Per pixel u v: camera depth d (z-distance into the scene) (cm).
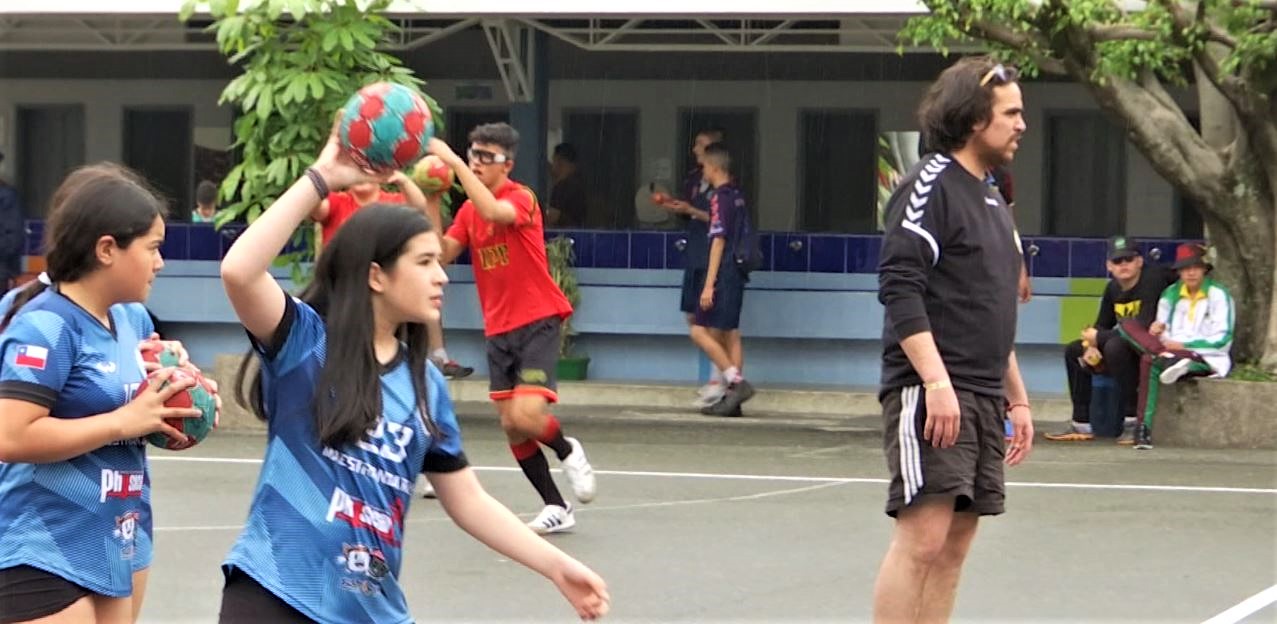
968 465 627
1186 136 1506
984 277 629
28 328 478
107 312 500
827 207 1869
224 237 1923
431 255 445
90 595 494
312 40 1408
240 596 436
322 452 438
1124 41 1406
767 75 1870
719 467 1295
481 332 1866
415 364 453
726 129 1884
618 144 1892
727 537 999
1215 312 1455
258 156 1429
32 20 1872
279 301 439
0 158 1980
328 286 449
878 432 1549
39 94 2003
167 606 812
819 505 1116
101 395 487
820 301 1816
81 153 1998
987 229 631
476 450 1386
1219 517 1080
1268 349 1480
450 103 1925
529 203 979
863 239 1812
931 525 627
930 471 623
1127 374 1466
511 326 990
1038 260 1808
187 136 1978
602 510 1090
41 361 476
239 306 434
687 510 1092
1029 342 1803
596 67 1892
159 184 1981
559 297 995
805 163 1870
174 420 495
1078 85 1838
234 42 1402
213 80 1967
